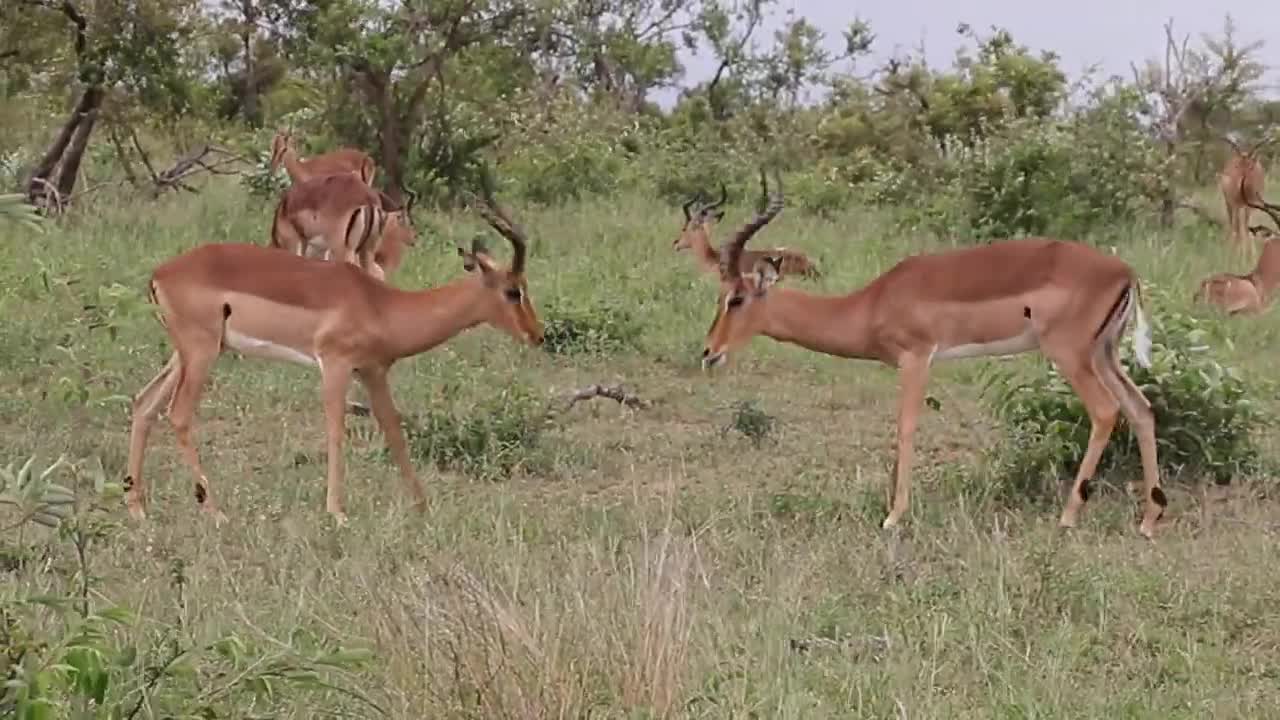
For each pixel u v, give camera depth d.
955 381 12.39
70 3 17.05
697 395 11.85
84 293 11.55
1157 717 5.79
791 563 7.59
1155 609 7.06
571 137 23.22
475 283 8.86
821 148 27.12
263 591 6.98
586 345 13.00
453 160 20.02
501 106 21.69
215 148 20.66
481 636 5.51
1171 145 23.95
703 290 15.43
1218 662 6.43
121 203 18.22
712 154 25.03
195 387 8.65
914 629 6.71
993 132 20.73
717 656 6.13
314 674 5.09
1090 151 18.70
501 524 7.99
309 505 8.73
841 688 5.97
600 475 9.56
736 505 8.73
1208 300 14.64
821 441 10.54
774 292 9.13
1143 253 17.27
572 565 6.68
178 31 17.78
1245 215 17.98
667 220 20.11
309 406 11.12
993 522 8.54
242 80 26.20
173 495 8.84
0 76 18.17
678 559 6.84
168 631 5.91
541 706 5.34
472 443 9.86
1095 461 8.64
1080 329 8.66
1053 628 6.79
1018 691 5.98
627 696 5.53
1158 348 9.56
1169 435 9.41
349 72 19.44
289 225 14.45
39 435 9.76
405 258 16.23
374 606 6.20
